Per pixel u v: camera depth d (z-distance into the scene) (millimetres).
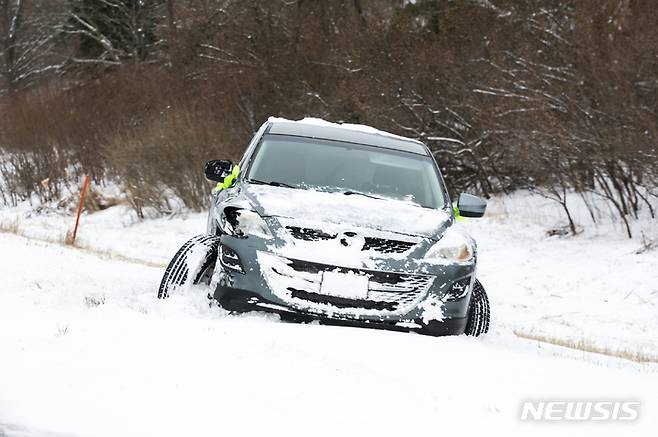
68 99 98250
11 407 11445
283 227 18891
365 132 24844
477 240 54062
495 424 12125
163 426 11039
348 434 11211
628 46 50188
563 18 58875
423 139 63031
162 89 89312
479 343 18000
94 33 129250
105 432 10812
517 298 44031
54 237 55531
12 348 13945
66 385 12203
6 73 140750
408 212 20281
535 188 55250
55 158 87875
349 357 14523
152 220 72188
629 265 45406
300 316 18422
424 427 11703
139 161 72875
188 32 92312
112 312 17875
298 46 75688
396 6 77562
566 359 19094
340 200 20188
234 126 74250
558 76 56062
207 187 72500
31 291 21812
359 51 68875
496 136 57594
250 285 18578
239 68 78000
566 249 49750
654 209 51188
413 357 15125
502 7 63344
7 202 89125
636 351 32688
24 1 146750
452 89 61938
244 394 12195
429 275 18844
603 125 50344
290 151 22750
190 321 16297
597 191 55125
